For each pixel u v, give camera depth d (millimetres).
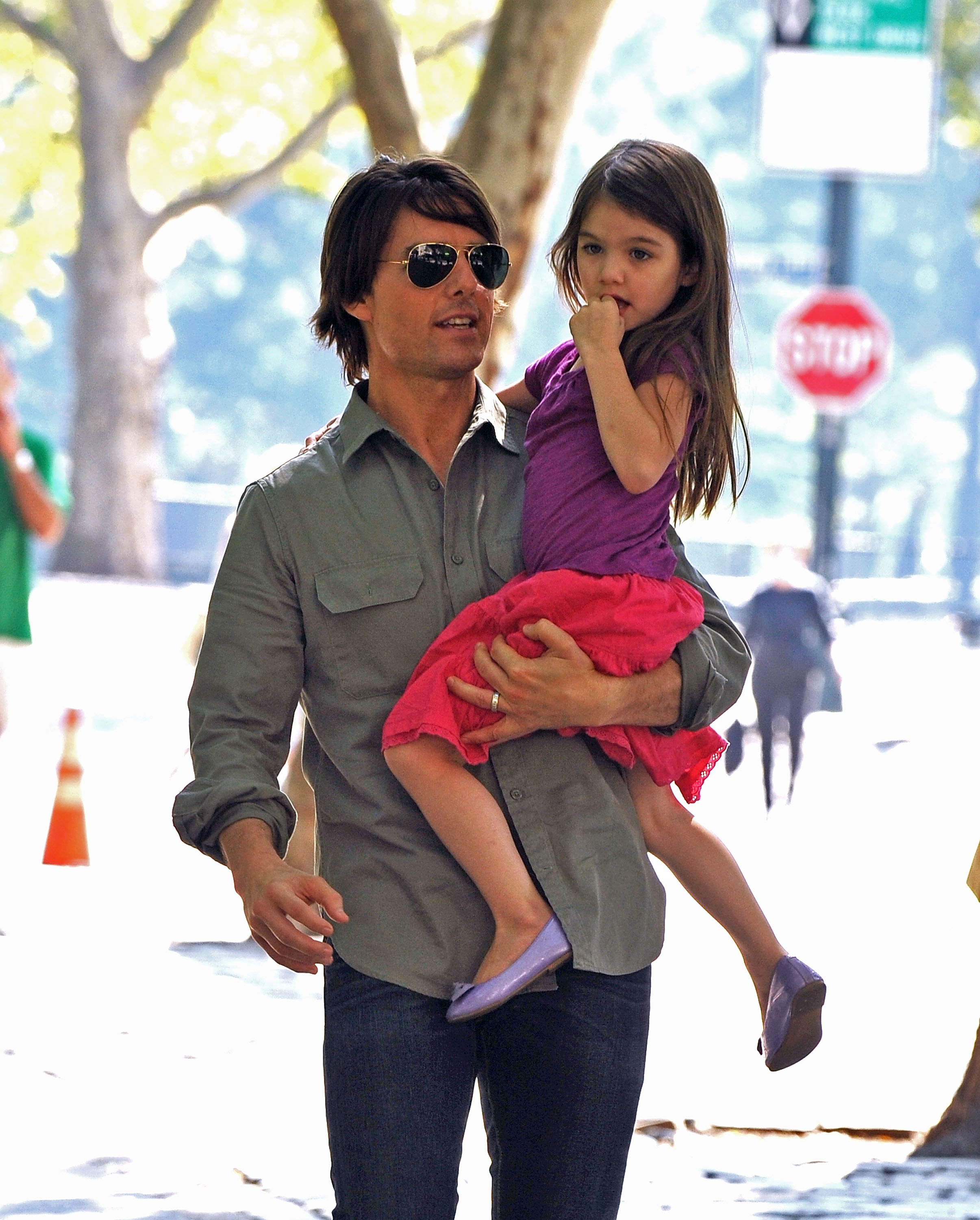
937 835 42406
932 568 163625
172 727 55469
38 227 118625
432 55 88250
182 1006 23188
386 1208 9953
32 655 75438
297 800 28359
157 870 33031
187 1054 20938
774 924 30766
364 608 10594
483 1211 15945
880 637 107000
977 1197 16906
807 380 45625
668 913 32062
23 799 41125
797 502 197125
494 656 10352
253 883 10125
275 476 10891
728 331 11094
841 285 56312
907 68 45500
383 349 10898
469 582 10742
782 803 46750
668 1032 23656
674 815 11469
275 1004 23578
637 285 10938
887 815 45500
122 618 91438
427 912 10391
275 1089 19609
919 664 91000
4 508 27953
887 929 30906
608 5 31188
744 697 56250
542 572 10656
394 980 10266
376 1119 10078
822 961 28203
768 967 11500
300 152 106688
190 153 110500
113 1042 21297
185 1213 15469
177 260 118625
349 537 10688
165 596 103500
